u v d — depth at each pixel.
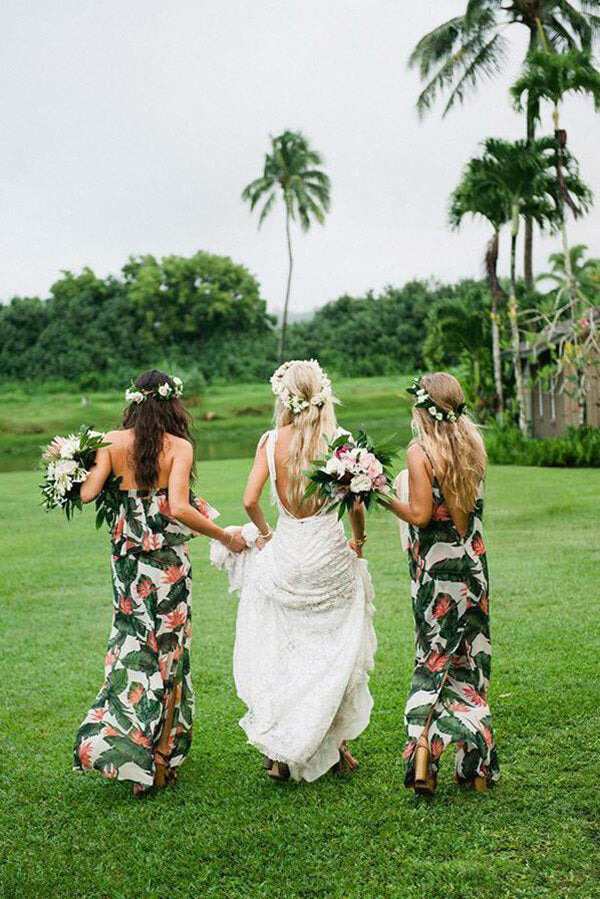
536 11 29.50
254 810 3.66
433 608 3.75
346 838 3.37
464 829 3.39
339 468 3.66
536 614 6.55
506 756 4.03
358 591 4.00
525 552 9.07
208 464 24.11
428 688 3.71
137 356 74.50
